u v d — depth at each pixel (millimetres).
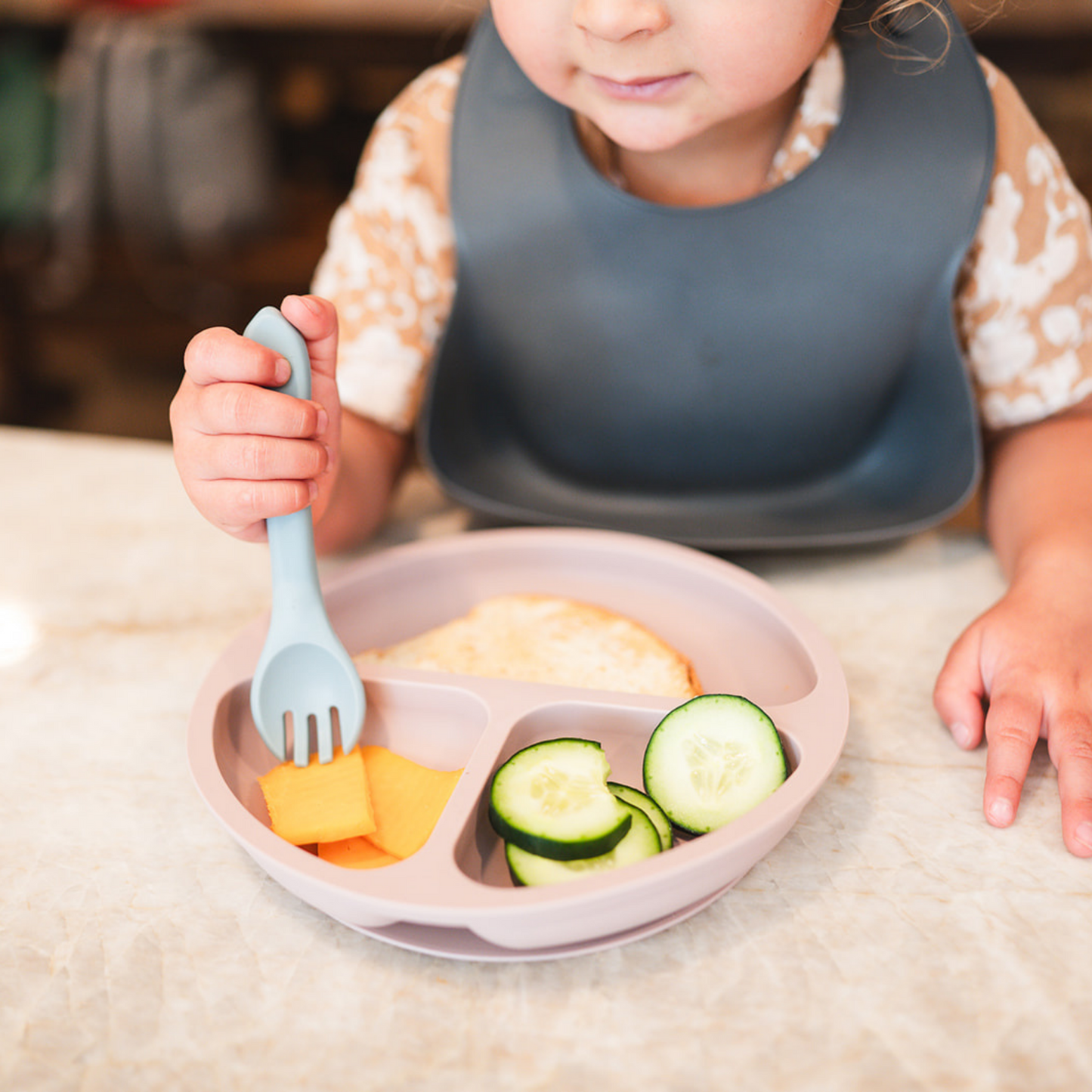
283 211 2984
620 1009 469
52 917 521
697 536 878
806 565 841
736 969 487
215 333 584
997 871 539
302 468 571
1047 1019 458
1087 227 882
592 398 905
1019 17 2201
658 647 674
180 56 2541
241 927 515
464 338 911
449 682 621
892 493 899
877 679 695
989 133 796
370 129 2992
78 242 2760
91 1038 458
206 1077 441
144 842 570
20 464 1008
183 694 691
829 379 867
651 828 510
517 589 770
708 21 619
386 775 576
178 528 896
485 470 943
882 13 783
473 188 860
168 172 2609
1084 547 717
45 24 2693
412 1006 472
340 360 927
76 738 652
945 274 815
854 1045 448
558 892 449
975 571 822
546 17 659
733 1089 431
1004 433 911
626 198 811
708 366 867
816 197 796
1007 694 620
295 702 593
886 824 572
